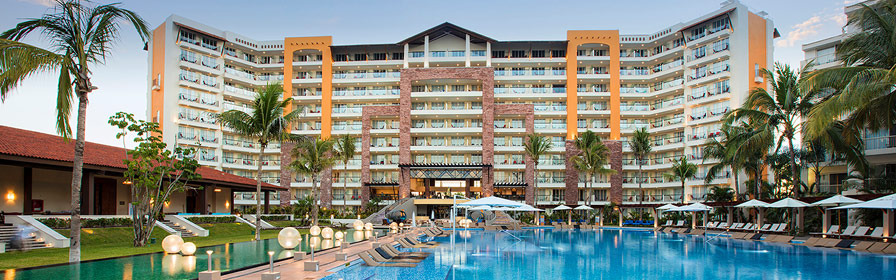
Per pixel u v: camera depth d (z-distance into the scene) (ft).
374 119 237.66
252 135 102.68
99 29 56.44
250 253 68.74
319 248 74.02
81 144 57.36
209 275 41.09
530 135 200.44
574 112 231.91
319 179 230.07
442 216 219.82
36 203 103.19
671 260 68.44
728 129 146.00
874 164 120.47
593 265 62.75
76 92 56.85
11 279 45.29
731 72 204.85
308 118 239.50
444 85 240.32
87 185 97.76
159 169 87.86
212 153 224.33
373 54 248.32
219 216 130.21
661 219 180.04
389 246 71.51
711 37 211.41
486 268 59.72
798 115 108.27
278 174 235.81
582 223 176.14
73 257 56.34
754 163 141.49
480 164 214.28
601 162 189.67
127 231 95.91
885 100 71.92
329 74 239.91
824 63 151.02
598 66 241.96
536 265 62.64
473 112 229.45
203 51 223.92
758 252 79.46
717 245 93.25
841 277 53.31
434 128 227.61
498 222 172.35
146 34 59.98
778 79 108.68
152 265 55.06
